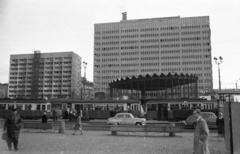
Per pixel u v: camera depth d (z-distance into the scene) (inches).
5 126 478.0
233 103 398.9
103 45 6259.8
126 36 6181.1
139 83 2532.0
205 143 299.6
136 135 814.5
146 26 6107.3
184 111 1435.8
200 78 5693.9
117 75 6102.4
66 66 6505.9
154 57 5979.3
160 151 485.1
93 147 526.3
